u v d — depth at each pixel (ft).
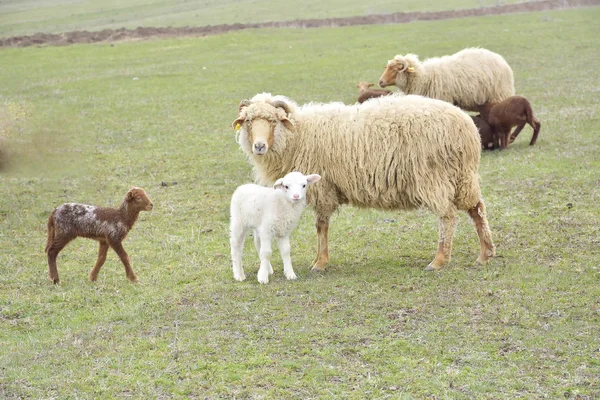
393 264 35.32
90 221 33.71
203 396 22.59
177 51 140.26
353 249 38.37
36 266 37.68
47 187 55.83
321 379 23.25
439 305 29.01
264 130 34.42
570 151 55.88
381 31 152.05
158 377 23.86
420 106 34.12
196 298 31.48
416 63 62.90
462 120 33.78
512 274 32.37
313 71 111.14
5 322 30.01
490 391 22.12
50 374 24.49
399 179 33.83
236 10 236.22
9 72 122.72
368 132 33.91
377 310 28.84
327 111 35.19
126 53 141.08
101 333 28.02
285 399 22.16
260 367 24.34
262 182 36.73
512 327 26.55
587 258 33.94
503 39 128.67
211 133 74.23
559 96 81.05
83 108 90.07
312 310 29.17
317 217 35.22
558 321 26.89
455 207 34.32
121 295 32.58
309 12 218.38
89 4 276.21
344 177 34.35
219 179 56.59
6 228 45.47
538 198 44.73
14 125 77.20
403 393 22.04
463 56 64.13
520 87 88.79
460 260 35.27
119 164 62.90
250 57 128.67
